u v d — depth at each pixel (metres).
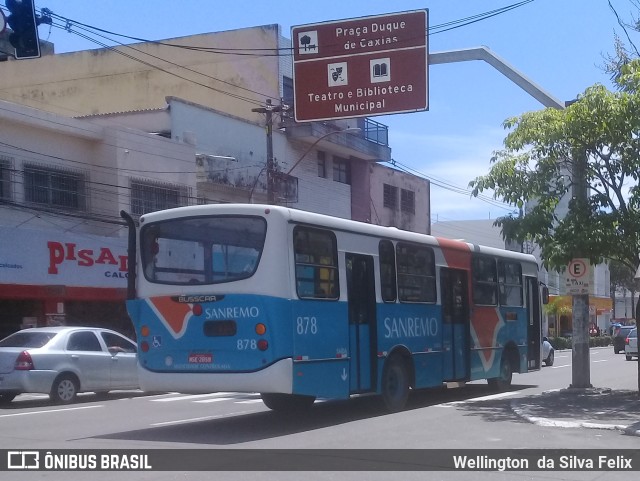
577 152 16.34
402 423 14.00
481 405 16.86
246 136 35.88
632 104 15.42
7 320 26.17
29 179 26.27
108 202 28.31
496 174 16.69
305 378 12.77
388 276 15.33
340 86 16.97
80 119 30.45
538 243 17.16
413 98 16.64
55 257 25.94
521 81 16.73
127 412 16.38
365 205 43.69
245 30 40.44
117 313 29.73
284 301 12.50
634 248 16.88
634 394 18.20
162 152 30.27
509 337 19.89
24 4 13.34
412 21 16.70
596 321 72.75
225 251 12.86
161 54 41.59
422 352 16.17
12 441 12.16
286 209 12.85
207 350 12.75
